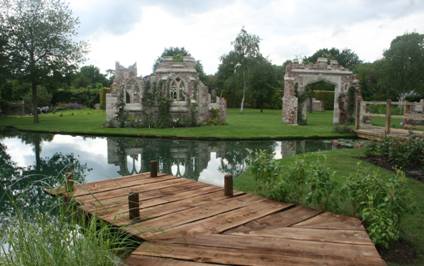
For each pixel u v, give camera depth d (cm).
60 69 2561
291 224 459
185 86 2219
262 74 3756
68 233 302
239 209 522
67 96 4316
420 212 549
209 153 1329
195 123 2192
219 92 4312
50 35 2484
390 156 976
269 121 2559
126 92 2309
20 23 2398
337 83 2291
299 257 357
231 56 3822
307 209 524
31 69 2392
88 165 1138
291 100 2319
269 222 467
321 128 2041
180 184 680
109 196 591
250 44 3741
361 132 1698
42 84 2572
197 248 382
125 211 506
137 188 647
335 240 401
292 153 1299
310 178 530
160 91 2159
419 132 1331
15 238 288
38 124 2294
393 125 2014
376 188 466
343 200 524
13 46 2411
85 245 285
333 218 482
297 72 2312
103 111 3772
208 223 462
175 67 2214
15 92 3331
